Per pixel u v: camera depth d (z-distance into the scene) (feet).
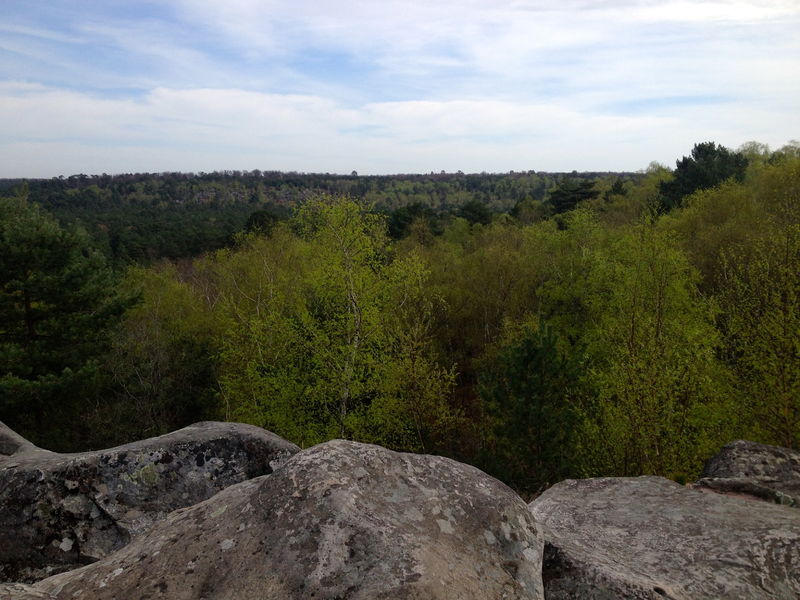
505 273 118.93
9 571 22.62
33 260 62.95
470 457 73.26
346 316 70.64
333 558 12.02
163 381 80.74
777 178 124.36
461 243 184.96
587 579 15.06
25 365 62.28
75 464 24.45
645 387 50.42
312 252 85.56
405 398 69.10
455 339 129.70
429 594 11.20
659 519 21.54
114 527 23.73
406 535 12.75
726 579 17.07
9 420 66.18
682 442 51.13
